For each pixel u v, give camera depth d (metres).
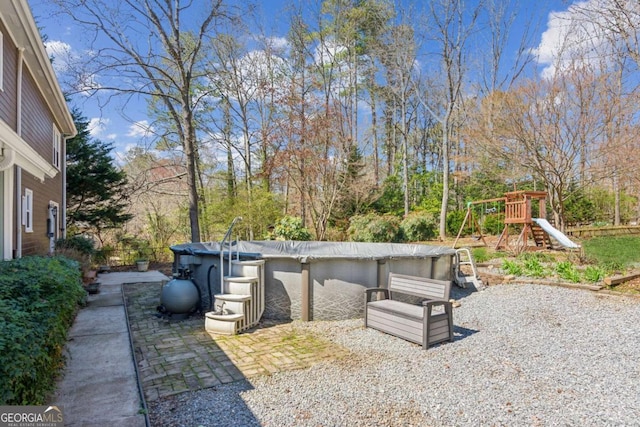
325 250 8.79
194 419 2.37
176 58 11.11
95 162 12.93
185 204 15.91
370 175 18.95
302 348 3.73
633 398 2.64
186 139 11.45
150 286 7.55
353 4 16.84
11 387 1.73
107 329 4.39
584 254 7.76
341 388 2.82
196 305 5.02
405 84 18.50
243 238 13.38
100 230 13.57
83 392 2.73
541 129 10.59
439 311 5.05
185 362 3.36
